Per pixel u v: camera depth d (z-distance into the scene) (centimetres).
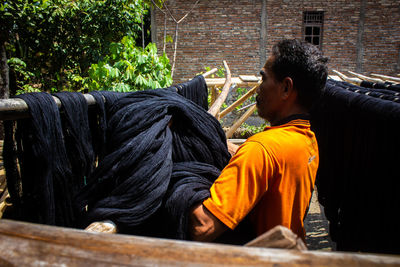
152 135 99
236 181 83
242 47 979
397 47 980
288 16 966
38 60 710
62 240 34
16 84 650
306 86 91
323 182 211
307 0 957
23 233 35
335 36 983
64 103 117
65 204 116
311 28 1012
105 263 32
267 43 976
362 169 143
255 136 91
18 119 107
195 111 117
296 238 39
